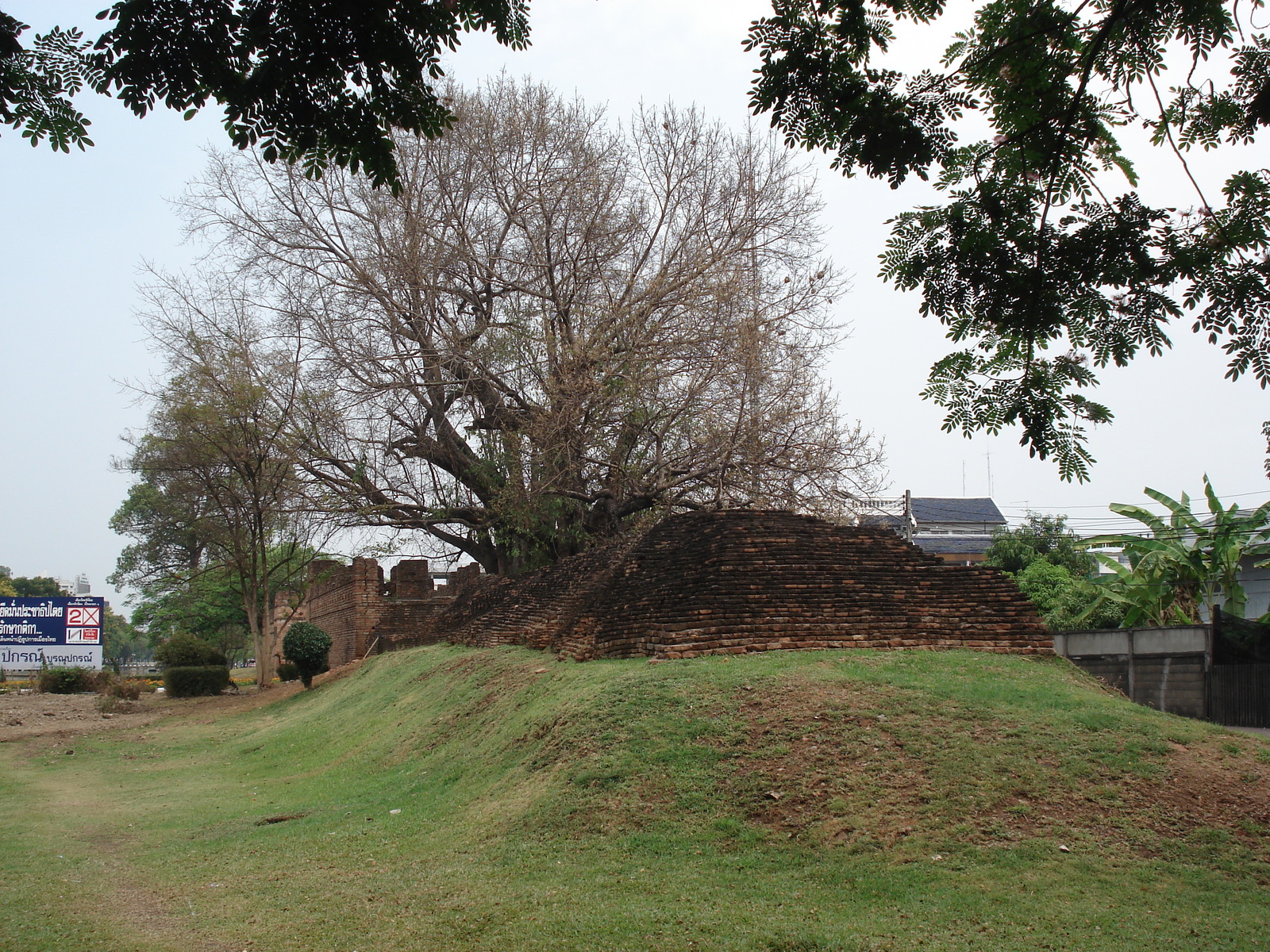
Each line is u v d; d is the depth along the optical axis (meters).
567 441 24.98
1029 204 6.58
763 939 6.27
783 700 9.97
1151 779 7.93
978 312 6.82
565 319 27.62
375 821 10.79
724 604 12.67
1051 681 10.69
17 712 29.33
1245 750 8.35
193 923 7.45
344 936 6.91
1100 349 6.65
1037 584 31.45
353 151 6.43
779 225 28.48
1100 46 6.22
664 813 8.55
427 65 6.29
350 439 28.06
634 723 10.15
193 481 33.19
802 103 6.87
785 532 14.12
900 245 6.81
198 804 14.02
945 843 7.39
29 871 9.66
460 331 28.28
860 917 6.55
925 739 8.84
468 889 7.72
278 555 37.53
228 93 6.10
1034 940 6.04
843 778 8.42
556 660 15.77
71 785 16.67
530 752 11.03
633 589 15.09
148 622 63.34
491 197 28.59
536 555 28.81
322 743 19.06
